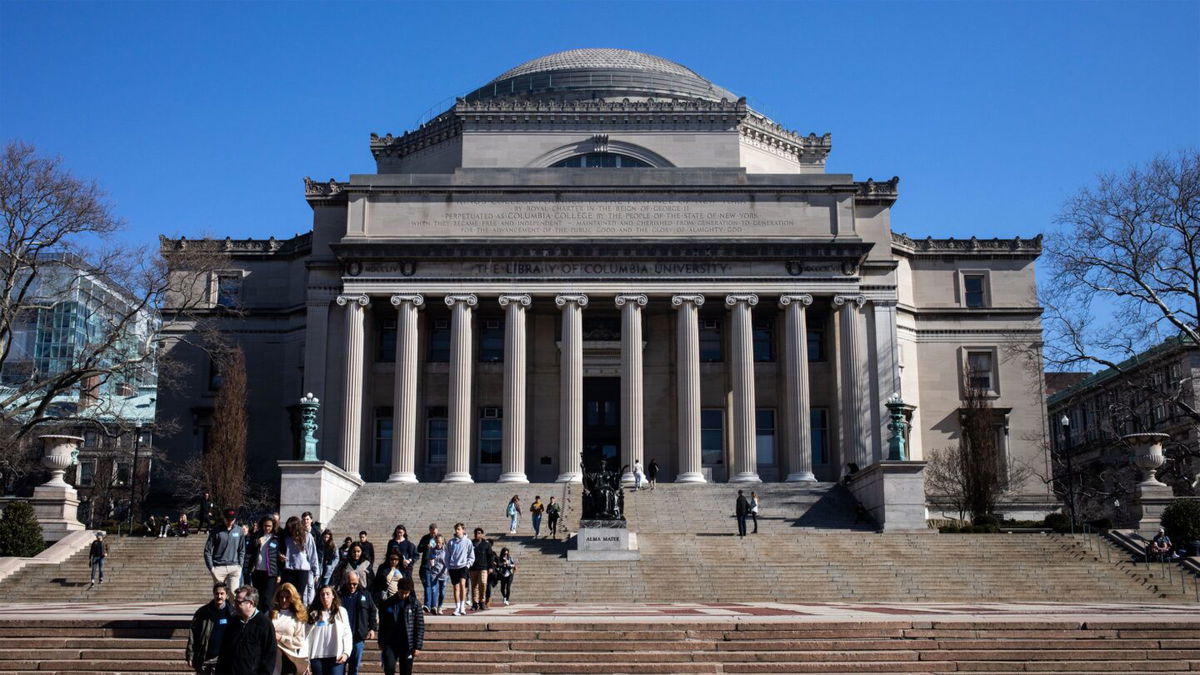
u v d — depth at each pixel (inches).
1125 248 2337.6
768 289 2768.2
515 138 3095.5
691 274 2778.1
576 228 2819.9
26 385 2401.6
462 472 2672.2
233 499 2556.6
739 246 2763.3
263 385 3097.9
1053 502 2970.0
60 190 2290.8
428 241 2746.1
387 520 2263.8
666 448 2888.8
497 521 2260.1
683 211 2832.2
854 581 1733.5
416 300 2758.4
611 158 3095.5
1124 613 1239.5
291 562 1004.6
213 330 2755.9
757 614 1221.7
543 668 951.0
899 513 2135.8
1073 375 4525.1
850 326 2758.4
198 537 1977.1
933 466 2869.1
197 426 3075.8
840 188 2839.6
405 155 3267.7
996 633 1009.5
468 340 2743.6
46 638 1010.1
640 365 2731.3
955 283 3181.6
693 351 2733.8
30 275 2336.4
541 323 2952.8
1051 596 1673.2
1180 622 1018.1
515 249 2755.9
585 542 1844.2
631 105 3100.4
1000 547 1921.8
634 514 2325.3
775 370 2915.8
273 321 3132.4
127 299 2623.0
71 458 2020.2
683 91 3326.8
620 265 2775.6
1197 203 2308.1
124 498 3617.1
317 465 2175.2
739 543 1936.5
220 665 698.8
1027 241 3208.7
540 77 3334.2
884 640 994.1
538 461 2883.9
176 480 3029.0
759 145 3216.0
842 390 2751.0
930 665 950.4
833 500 2415.1
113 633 1023.6
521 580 1729.8
